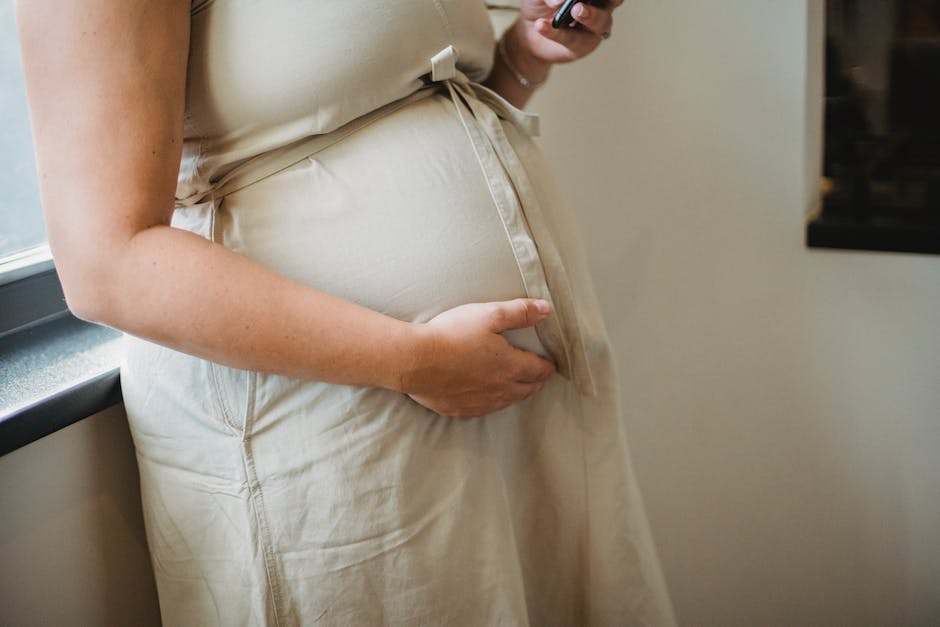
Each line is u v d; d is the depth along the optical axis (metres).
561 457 0.89
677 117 1.36
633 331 1.49
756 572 1.52
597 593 0.93
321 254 0.73
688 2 1.30
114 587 0.92
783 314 1.39
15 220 1.02
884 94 1.30
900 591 1.43
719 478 1.50
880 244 1.28
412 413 0.76
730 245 1.39
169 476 0.79
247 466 0.75
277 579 0.76
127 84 0.62
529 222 0.81
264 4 0.70
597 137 1.41
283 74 0.70
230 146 0.73
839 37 1.30
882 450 1.38
